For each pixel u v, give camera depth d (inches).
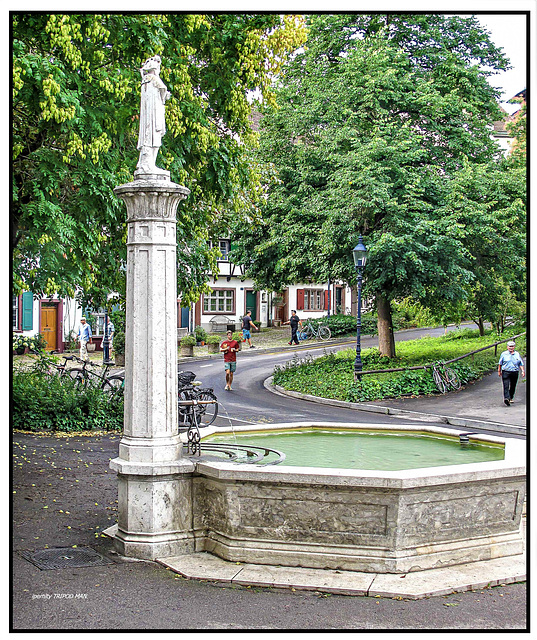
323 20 893.8
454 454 314.5
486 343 1151.6
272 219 928.3
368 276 880.3
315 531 239.8
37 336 664.4
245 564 242.8
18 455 434.9
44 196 420.5
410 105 856.3
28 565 244.5
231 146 561.3
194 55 529.7
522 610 207.9
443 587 221.6
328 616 202.5
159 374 259.0
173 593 219.6
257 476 239.3
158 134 268.2
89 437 518.6
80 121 422.0
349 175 812.0
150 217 259.4
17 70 359.3
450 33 907.4
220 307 1764.3
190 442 278.4
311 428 370.3
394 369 824.3
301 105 917.8
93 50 428.1
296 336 1464.1
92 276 485.1
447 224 804.0
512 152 948.6
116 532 273.4
